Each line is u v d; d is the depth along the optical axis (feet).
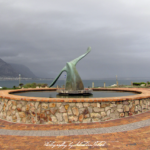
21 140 14.62
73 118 19.13
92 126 17.90
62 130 16.89
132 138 14.74
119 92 37.81
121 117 20.68
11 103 20.68
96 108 19.52
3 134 16.07
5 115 21.36
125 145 13.43
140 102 22.59
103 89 42.50
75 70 30.42
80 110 19.22
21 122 19.84
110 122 19.08
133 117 20.74
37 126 18.33
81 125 18.29
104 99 19.66
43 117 19.19
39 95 31.37
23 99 19.71
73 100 19.02
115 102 20.31
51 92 37.81
